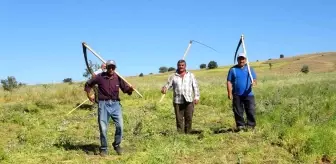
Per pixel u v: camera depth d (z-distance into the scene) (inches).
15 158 341.4
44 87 987.3
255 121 432.5
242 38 428.1
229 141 382.6
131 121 514.0
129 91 366.3
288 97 690.8
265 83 1106.7
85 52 371.6
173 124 502.3
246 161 328.2
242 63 430.3
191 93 440.8
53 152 364.8
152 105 639.1
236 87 430.6
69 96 763.4
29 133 437.1
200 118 545.6
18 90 949.8
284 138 378.9
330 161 341.4
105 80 355.6
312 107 545.3
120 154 356.2
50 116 571.8
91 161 334.0
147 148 368.2
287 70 3186.5
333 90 748.0
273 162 331.0
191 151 353.7
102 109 354.0
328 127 407.5
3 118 519.8
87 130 465.7
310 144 354.6
